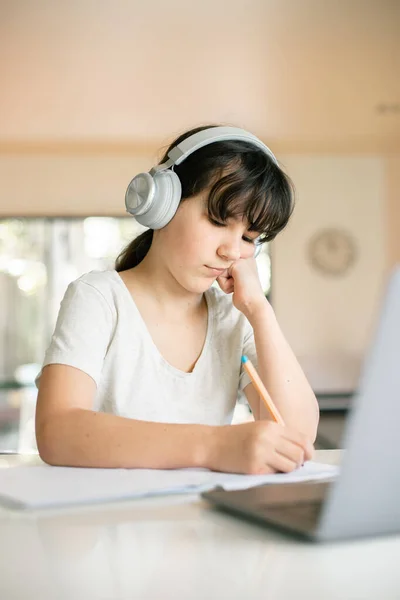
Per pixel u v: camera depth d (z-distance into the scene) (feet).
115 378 3.75
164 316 3.94
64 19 14.26
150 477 2.53
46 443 2.91
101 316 3.69
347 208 20.21
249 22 14.35
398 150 19.30
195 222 3.57
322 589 1.40
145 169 20.07
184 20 14.29
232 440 2.69
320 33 14.61
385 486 1.67
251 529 1.87
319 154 19.99
